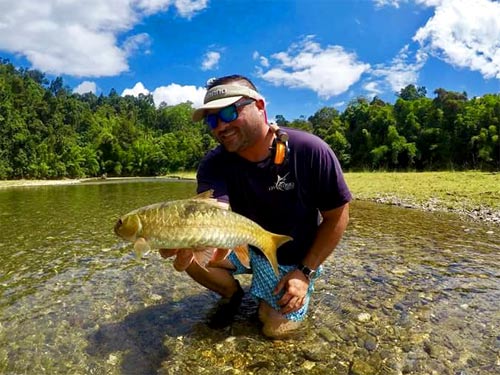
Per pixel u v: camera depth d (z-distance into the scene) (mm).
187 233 923
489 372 1047
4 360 1150
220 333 1297
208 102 1088
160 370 1098
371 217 3447
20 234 2824
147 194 6664
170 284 1734
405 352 1151
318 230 1272
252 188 1234
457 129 13766
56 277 1850
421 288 1635
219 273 1473
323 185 1188
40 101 23656
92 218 3553
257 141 1146
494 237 2592
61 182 15344
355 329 1294
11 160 18844
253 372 1078
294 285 1239
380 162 15242
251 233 1015
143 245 919
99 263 2062
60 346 1227
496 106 12898
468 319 1345
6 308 1502
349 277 1776
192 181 13203
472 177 7680
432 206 4043
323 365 1102
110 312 1461
